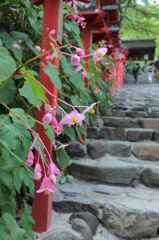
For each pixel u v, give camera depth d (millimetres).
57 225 1489
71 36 2408
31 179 1039
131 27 15867
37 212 1384
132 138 2816
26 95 1040
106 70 3457
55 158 1566
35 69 1706
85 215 1549
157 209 1609
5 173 896
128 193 1889
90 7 2424
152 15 14109
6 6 1603
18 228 880
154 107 3998
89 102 2328
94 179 2049
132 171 2039
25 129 1018
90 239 1396
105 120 3273
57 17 1311
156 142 2775
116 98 5094
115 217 1551
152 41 19188
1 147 936
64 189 1868
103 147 2428
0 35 1502
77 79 1556
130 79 13930
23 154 1024
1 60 843
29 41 1675
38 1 1397
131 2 14008
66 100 2074
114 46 5234
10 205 1064
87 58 2344
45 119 832
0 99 1100
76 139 2531
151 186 2006
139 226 1515
